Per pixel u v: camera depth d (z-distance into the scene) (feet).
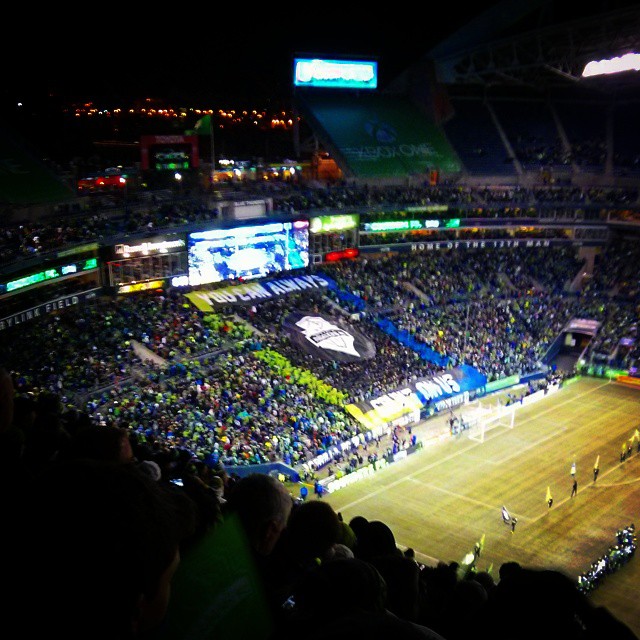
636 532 150.00
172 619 9.73
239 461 151.74
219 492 41.86
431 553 140.77
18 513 7.72
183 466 42.57
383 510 158.10
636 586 129.80
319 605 10.77
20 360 159.84
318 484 161.68
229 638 10.02
